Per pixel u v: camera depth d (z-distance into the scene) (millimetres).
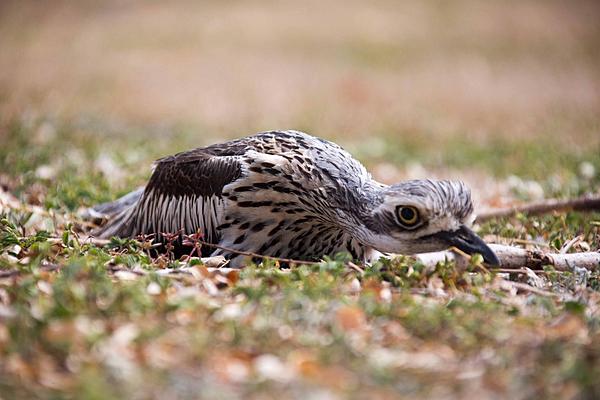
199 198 12094
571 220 13602
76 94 32938
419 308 8750
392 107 32500
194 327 8133
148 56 42812
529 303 9492
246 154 11742
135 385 7219
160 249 12727
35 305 8305
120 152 19906
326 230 11781
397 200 10484
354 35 48469
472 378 7664
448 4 56625
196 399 7129
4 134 21422
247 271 9711
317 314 8445
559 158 20094
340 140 24859
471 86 37406
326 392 7324
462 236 10391
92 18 52594
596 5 56125
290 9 55156
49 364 7496
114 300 8336
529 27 50750
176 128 26297
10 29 49031
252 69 40219
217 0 57781
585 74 40312
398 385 7527
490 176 19297
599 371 7645
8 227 11727
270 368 7594
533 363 7891
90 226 13703
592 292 10367
